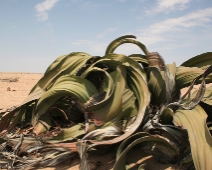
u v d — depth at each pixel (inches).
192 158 95.4
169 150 108.7
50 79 141.9
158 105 133.2
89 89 126.5
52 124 140.4
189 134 96.6
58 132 130.7
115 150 121.6
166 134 118.0
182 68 137.1
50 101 134.4
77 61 140.0
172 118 117.3
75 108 136.7
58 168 115.5
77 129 124.2
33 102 147.3
